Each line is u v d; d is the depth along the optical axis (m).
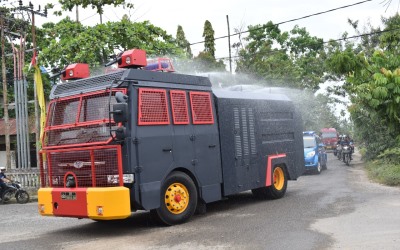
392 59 15.95
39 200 9.14
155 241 7.79
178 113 9.50
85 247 7.63
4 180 16.73
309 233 7.71
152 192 8.66
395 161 18.33
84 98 8.91
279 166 12.79
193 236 8.02
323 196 12.41
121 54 9.40
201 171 9.93
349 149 25.97
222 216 10.06
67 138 8.93
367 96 14.41
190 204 9.50
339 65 16.02
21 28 20.75
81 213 8.40
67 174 8.78
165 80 9.34
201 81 10.31
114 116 8.06
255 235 7.81
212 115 10.45
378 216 8.93
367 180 16.50
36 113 19.73
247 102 11.73
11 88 29.20
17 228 10.18
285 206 11.02
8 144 21.19
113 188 8.12
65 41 18.36
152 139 8.77
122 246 7.55
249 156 11.50
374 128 21.92
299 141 13.97
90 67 17.95
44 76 21.98
